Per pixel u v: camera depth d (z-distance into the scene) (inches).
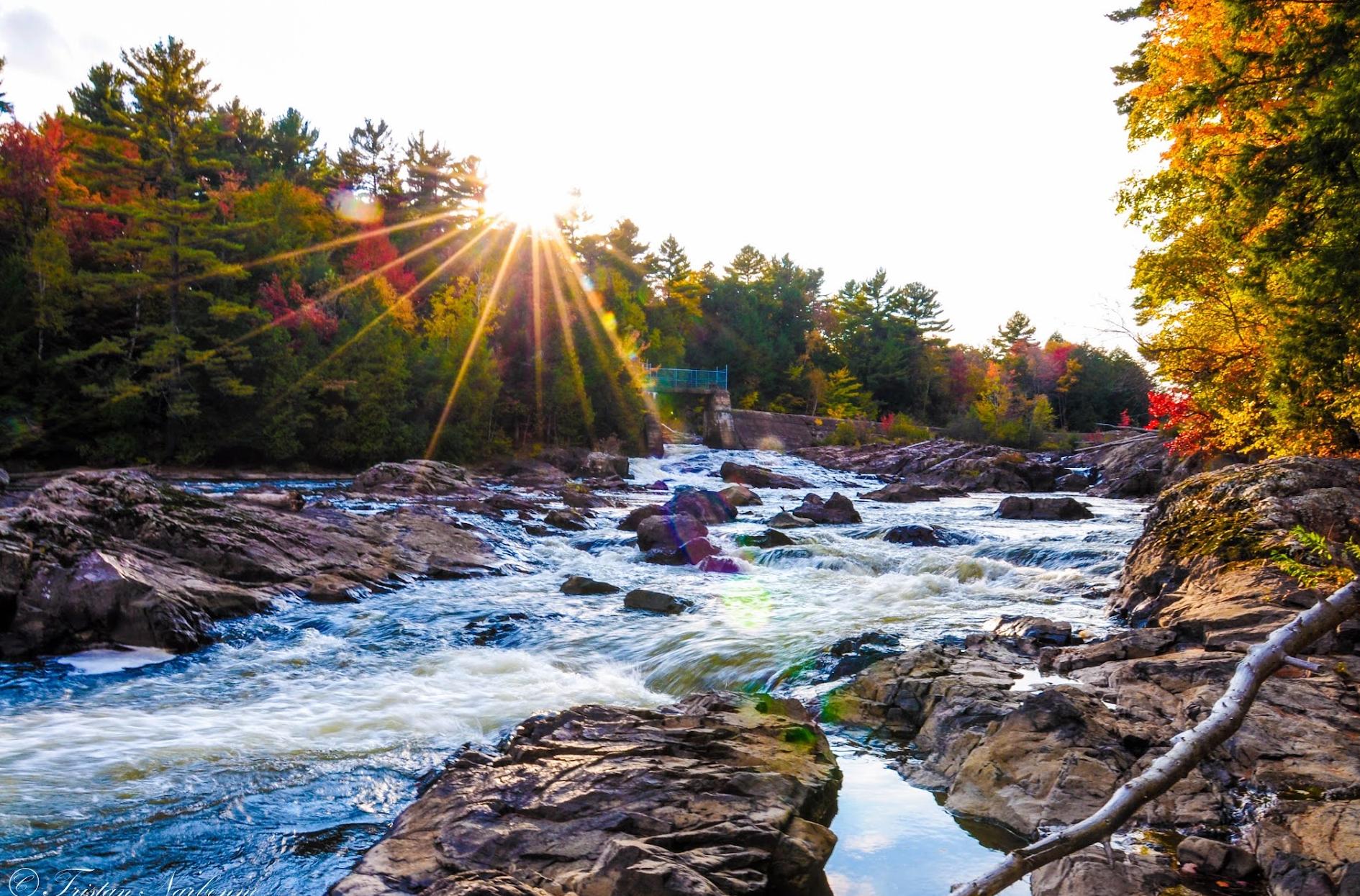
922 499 1491.1
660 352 3385.8
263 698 365.4
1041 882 183.6
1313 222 502.3
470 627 502.6
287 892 199.6
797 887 189.0
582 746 261.7
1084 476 1893.5
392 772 275.7
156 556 538.9
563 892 181.5
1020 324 5007.4
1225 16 535.8
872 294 4677.7
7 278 1704.0
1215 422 856.9
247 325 1904.5
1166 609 409.4
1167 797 212.4
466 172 3619.6
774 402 3932.1
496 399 2332.7
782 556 743.7
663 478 2032.5
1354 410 588.4
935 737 284.5
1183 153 627.5
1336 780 210.1
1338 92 450.3
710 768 241.1
